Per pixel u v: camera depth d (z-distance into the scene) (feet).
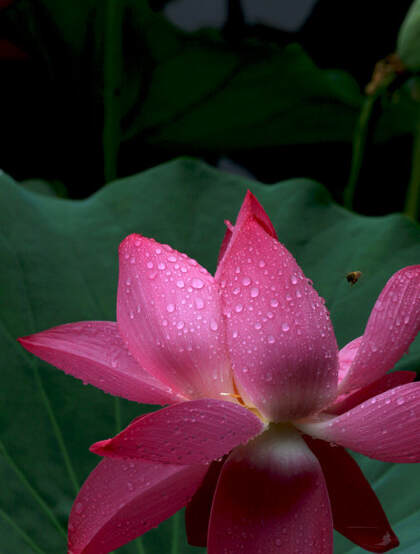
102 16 4.84
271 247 2.30
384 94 4.53
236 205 3.53
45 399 3.00
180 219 3.47
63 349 2.35
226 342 2.33
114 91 4.83
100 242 3.40
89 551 2.33
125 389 2.38
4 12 4.84
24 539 2.68
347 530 2.36
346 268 3.30
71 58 5.11
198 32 4.99
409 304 2.35
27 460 2.87
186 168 3.63
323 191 3.56
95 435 2.96
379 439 2.30
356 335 3.11
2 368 3.02
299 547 2.27
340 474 2.36
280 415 2.33
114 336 2.43
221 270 2.36
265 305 2.30
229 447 2.26
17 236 3.33
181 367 2.33
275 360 2.30
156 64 5.10
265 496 2.29
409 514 2.74
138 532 2.35
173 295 2.34
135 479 2.35
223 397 2.36
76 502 2.36
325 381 2.32
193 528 2.39
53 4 4.82
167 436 2.21
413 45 4.29
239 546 2.27
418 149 4.89
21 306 3.16
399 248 3.31
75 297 3.23
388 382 2.39
